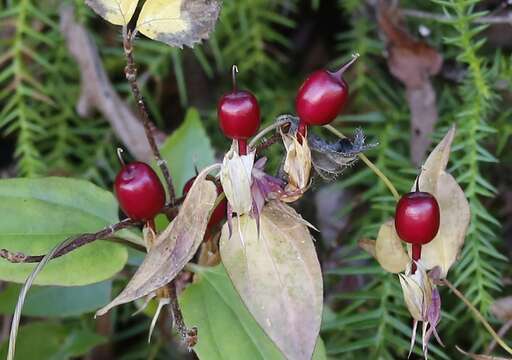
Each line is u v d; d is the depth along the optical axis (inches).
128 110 16.2
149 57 16.6
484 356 12.6
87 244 12.7
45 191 13.0
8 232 12.8
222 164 12.0
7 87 16.3
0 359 14.6
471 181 14.7
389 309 14.4
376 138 15.9
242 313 12.6
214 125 16.8
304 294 12.0
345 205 16.1
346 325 14.5
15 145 17.0
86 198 13.0
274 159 15.8
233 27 16.9
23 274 12.5
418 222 12.1
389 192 15.4
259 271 12.1
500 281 14.5
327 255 15.7
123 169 12.3
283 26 17.2
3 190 12.9
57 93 16.7
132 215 12.4
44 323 14.9
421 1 16.1
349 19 16.7
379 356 14.2
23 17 16.3
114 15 11.9
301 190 12.1
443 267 12.5
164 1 11.9
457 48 15.8
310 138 12.2
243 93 11.9
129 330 15.8
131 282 12.0
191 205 12.1
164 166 12.7
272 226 12.1
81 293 14.5
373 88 16.1
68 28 16.3
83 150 16.6
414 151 15.7
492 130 14.9
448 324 15.5
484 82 15.1
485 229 14.6
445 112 15.9
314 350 12.1
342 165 12.2
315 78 11.9
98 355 15.8
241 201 12.0
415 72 15.5
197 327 12.6
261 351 12.5
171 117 17.1
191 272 12.9
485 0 16.0
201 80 17.0
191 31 12.0
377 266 14.5
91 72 16.3
